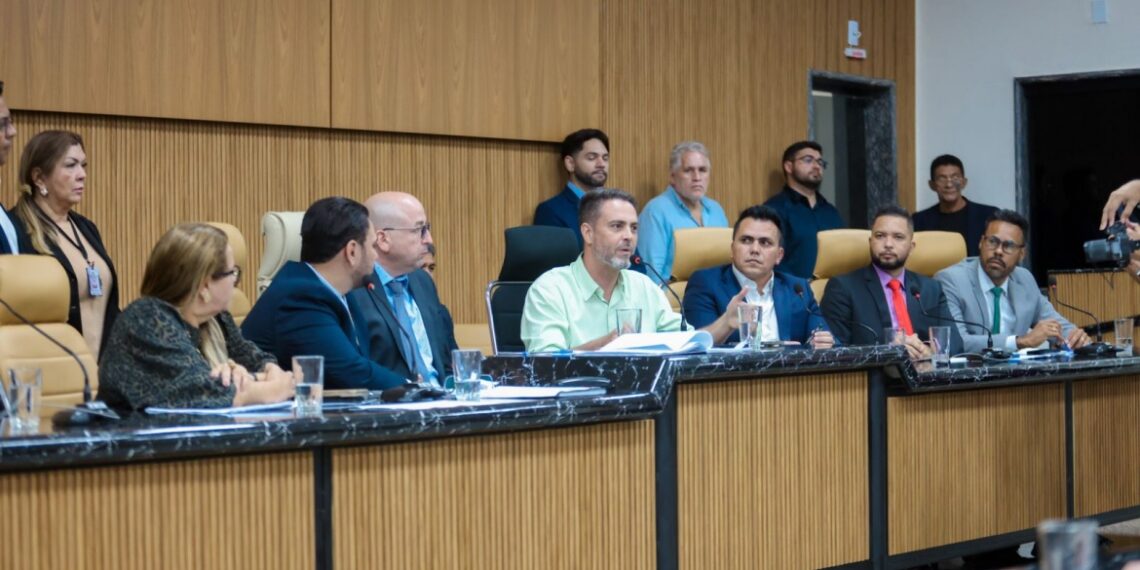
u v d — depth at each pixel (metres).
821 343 4.06
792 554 3.30
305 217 3.46
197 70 5.29
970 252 7.82
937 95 8.47
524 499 2.72
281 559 2.36
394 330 3.71
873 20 8.26
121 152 5.13
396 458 2.51
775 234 4.52
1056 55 8.10
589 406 2.78
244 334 3.39
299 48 5.58
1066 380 4.16
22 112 4.89
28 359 3.10
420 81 5.97
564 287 4.01
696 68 7.24
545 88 6.43
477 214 6.21
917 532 3.63
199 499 2.26
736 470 3.17
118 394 2.69
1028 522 4.00
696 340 3.23
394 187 5.93
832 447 3.41
